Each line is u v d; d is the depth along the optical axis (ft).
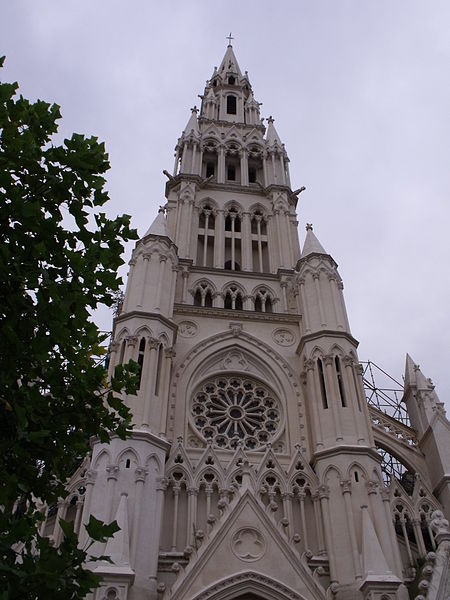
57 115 51.29
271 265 154.92
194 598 83.76
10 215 43.29
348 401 114.52
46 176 47.80
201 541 95.20
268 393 126.00
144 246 136.46
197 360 126.62
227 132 193.67
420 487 112.06
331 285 136.98
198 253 157.17
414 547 104.99
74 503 102.37
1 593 34.09
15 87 49.39
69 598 36.45
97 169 50.19
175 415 116.37
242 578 87.20
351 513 97.04
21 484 40.68
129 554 85.51
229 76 229.45
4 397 41.32
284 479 105.91
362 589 86.58
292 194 175.11
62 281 46.09
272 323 136.67
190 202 163.43
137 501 92.68
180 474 104.53
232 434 118.32
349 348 124.16
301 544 98.89
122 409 48.44
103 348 50.98
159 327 120.16
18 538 37.24
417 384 132.26
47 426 44.39
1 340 41.16
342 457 104.17
